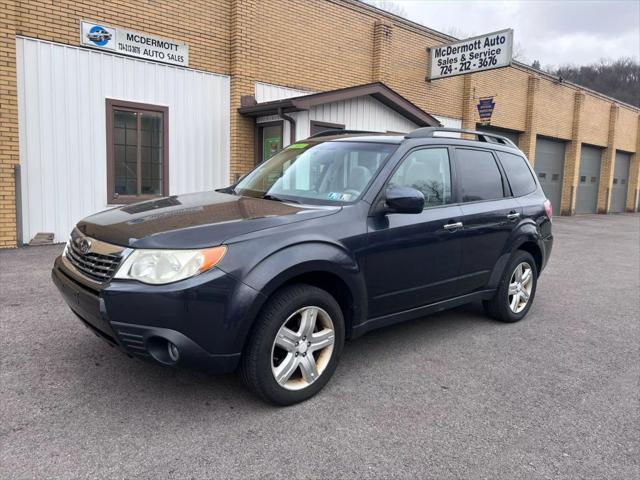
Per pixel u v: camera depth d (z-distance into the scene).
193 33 10.62
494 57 14.12
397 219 3.84
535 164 21.80
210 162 11.20
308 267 3.20
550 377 3.91
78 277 3.18
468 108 17.45
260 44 11.56
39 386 3.39
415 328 5.02
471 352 4.38
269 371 3.11
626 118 27.23
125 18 9.64
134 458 2.64
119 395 3.32
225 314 2.89
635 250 11.73
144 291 2.80
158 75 10.23
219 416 3.10
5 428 2.87
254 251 3.02
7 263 7.20
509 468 2.70
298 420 3.10
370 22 14.06
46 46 8.79
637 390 3.73
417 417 3.20
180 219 3.24
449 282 4.34
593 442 2.99
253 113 11.22
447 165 4.46
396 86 14.92
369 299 3.69
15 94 8.38
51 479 2.45
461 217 4.36
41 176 8.95
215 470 2.57
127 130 9.98
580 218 22.58
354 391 3.53
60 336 4.30
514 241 4.98
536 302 6.31
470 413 3.28
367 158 4.03
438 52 15.53
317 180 4.07
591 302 6.39
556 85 21.59
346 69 13.59
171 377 3.61
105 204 9.73
